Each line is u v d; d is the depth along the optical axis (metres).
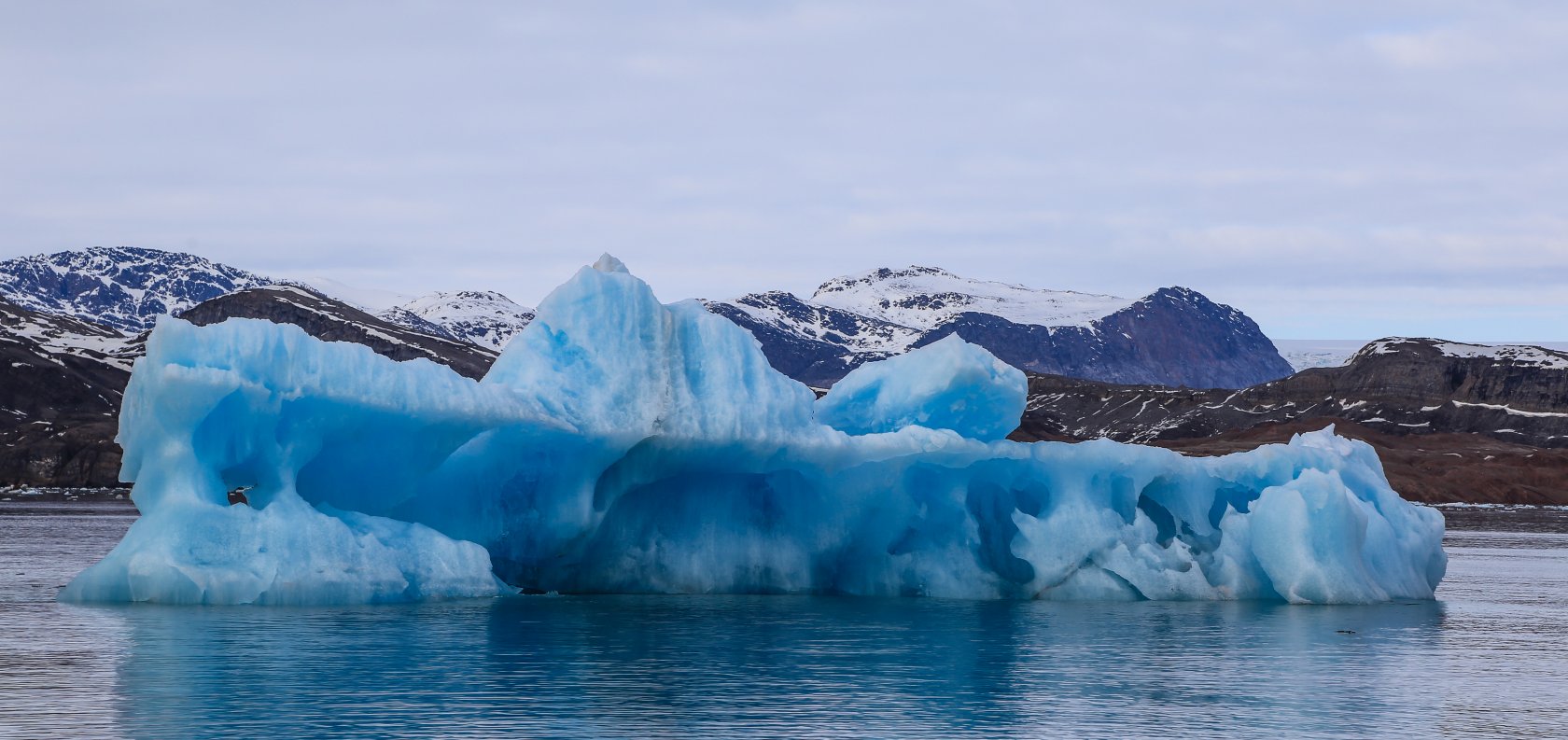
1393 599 34.94
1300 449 36.59
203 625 25.69
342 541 28.27
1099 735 18.27
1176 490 35.19
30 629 25.12
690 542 34.34
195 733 17.50
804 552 34.62
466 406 28.80
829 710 19.64
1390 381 195.50
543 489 32.00
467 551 30.53
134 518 77.31
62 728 17.70
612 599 32.41
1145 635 27.61
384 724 18.17
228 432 27.98
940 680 22.11
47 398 158.62
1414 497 137.88
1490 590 40.81
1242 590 34.16
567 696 20.25
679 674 22.34
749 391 31.97
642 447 31.31
